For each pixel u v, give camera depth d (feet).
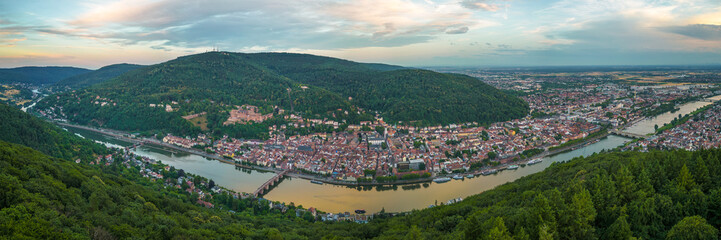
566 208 452.35
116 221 603.26
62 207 601.62
